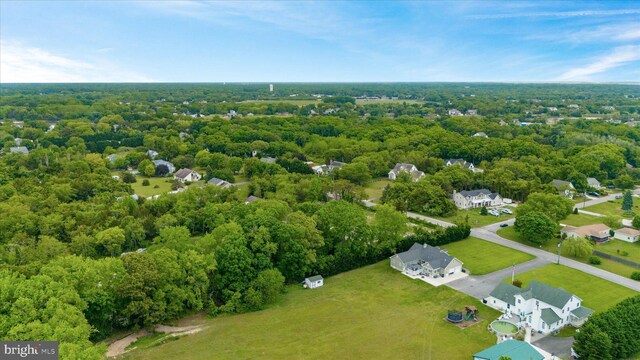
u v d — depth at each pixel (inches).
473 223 4825.3
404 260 3602.4
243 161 6781.5
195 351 2503.7
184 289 2805.1
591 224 4645.7
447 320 2824.8
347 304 3046.3
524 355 2233.0
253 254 3144.7
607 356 2261.3
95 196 4803.2
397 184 5521.7
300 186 5196.9
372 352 2490.2
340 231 3661.4
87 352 1959.9
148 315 2613.2
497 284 3353.8
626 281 3408.0
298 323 2797.7
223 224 3550.7
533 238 4136.3
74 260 2608.3
